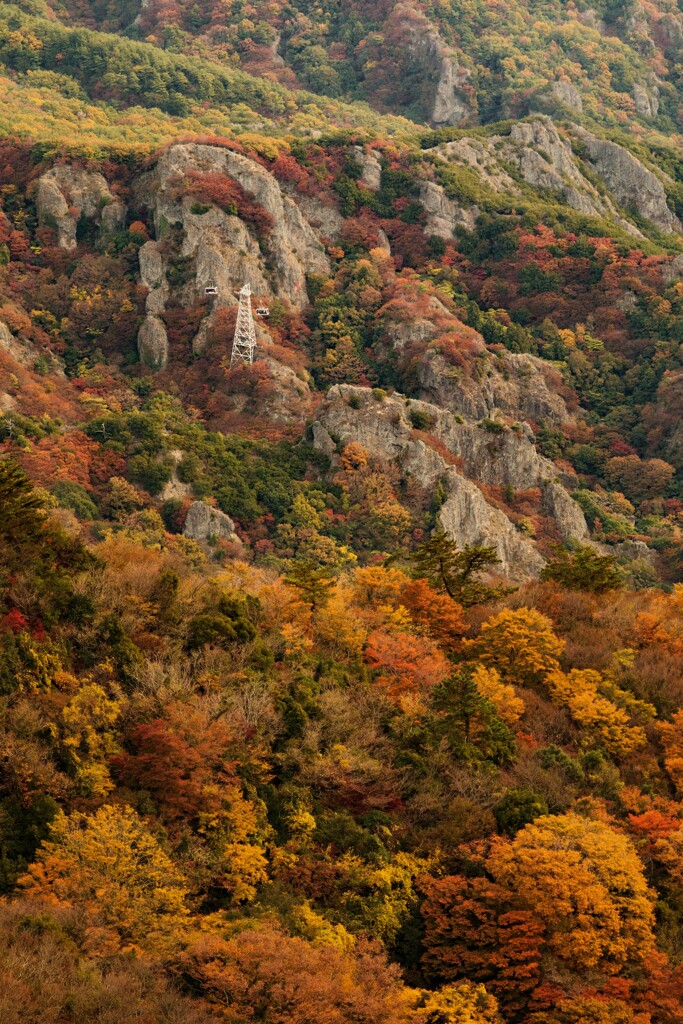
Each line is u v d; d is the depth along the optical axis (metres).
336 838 104.88
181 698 108.06
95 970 81.56
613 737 129.00
